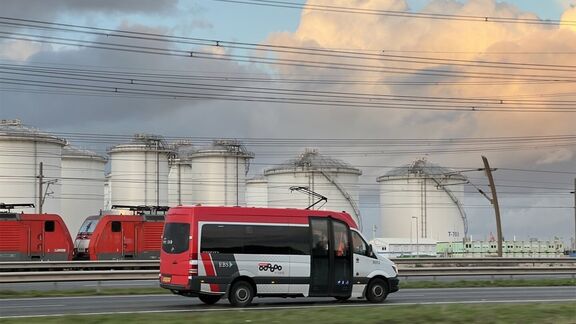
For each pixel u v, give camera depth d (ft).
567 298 80.89
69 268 117.91
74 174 278.87
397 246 290.76
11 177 225.15
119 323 46.16
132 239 143.33
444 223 308.19
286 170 285.02
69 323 46.47
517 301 74.95
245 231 69.72
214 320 47.83
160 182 276.62
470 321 47.96
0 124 231.71
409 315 50.70
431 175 308.19
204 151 277.03
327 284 72.64
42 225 136.56
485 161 173.78
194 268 67.15
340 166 286.46
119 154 273.95
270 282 70.03
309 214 73.10
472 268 120.78
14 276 94.58
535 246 297.94
